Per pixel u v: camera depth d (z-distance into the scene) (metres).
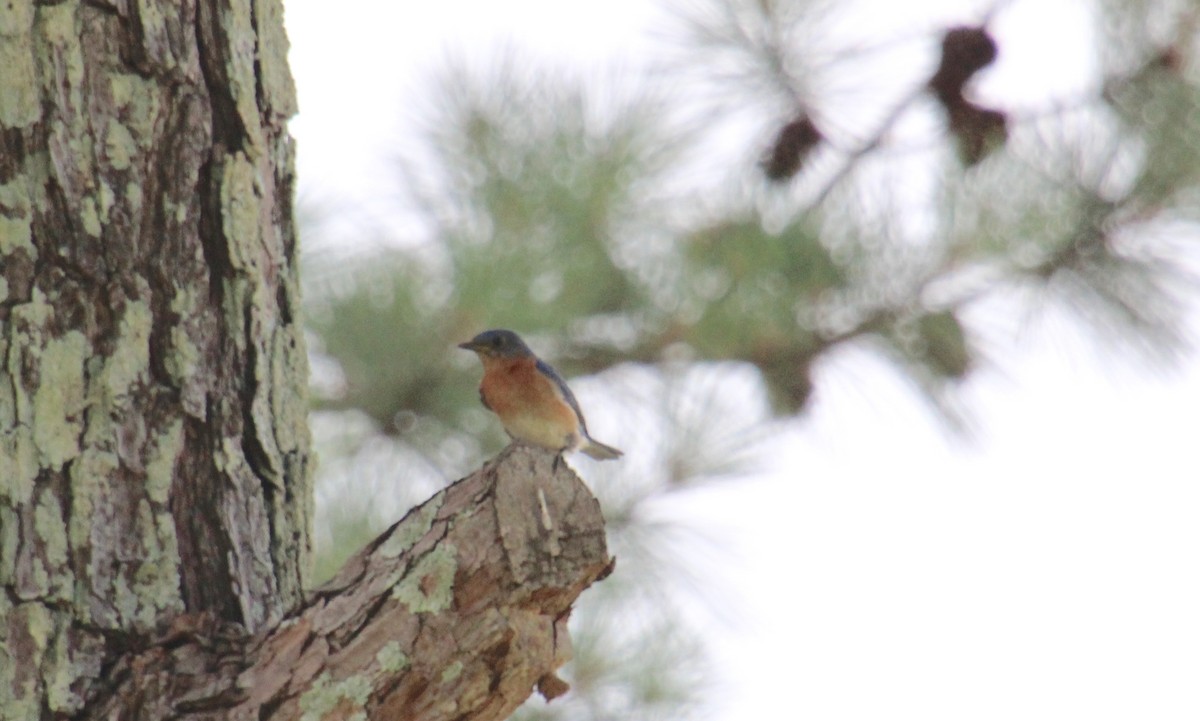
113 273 7.73
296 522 8.21
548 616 7.43
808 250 13.86
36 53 7.81
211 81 8.27
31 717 6.98
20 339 7.50
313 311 13.54
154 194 7.96
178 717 6.96
